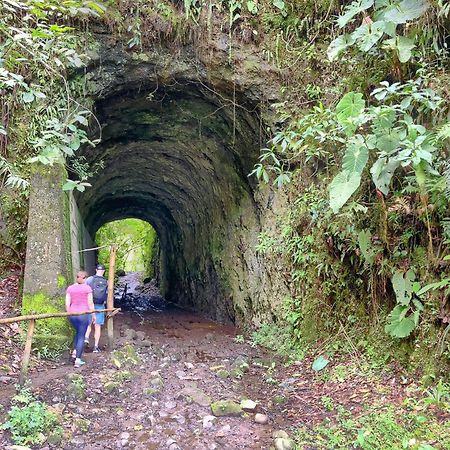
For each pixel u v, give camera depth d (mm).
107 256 25188
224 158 9828
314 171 7043
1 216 6797
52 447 3916
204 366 6445
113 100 8195
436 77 5082
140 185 14852
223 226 11047
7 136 6707
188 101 8672
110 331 6824
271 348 7465
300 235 7168
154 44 7574
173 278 17625
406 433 4066
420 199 4945
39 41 4934
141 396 5113
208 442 4219
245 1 7543
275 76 7578
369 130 5512
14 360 5480
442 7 4754
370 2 5168
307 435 4309
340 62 6668
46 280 6129
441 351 4668
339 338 6246
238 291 9906
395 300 5480
